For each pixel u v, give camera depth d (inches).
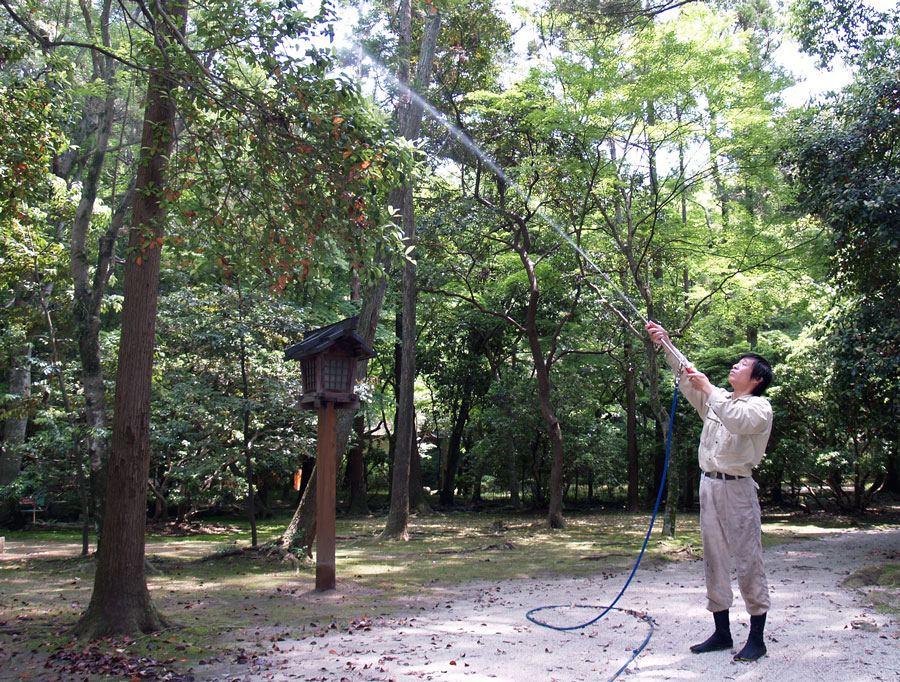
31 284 512.7
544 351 810.8
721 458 173.0
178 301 454.6
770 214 585.3
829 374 542.9
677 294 647.8
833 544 458.3
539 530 618.2
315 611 263.4
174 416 522.6
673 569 366.9
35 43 260.5
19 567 399.2
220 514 815.7
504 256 711.7
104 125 421.4
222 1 216.4
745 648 169.6
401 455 565.3
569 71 482.9
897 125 391.5
